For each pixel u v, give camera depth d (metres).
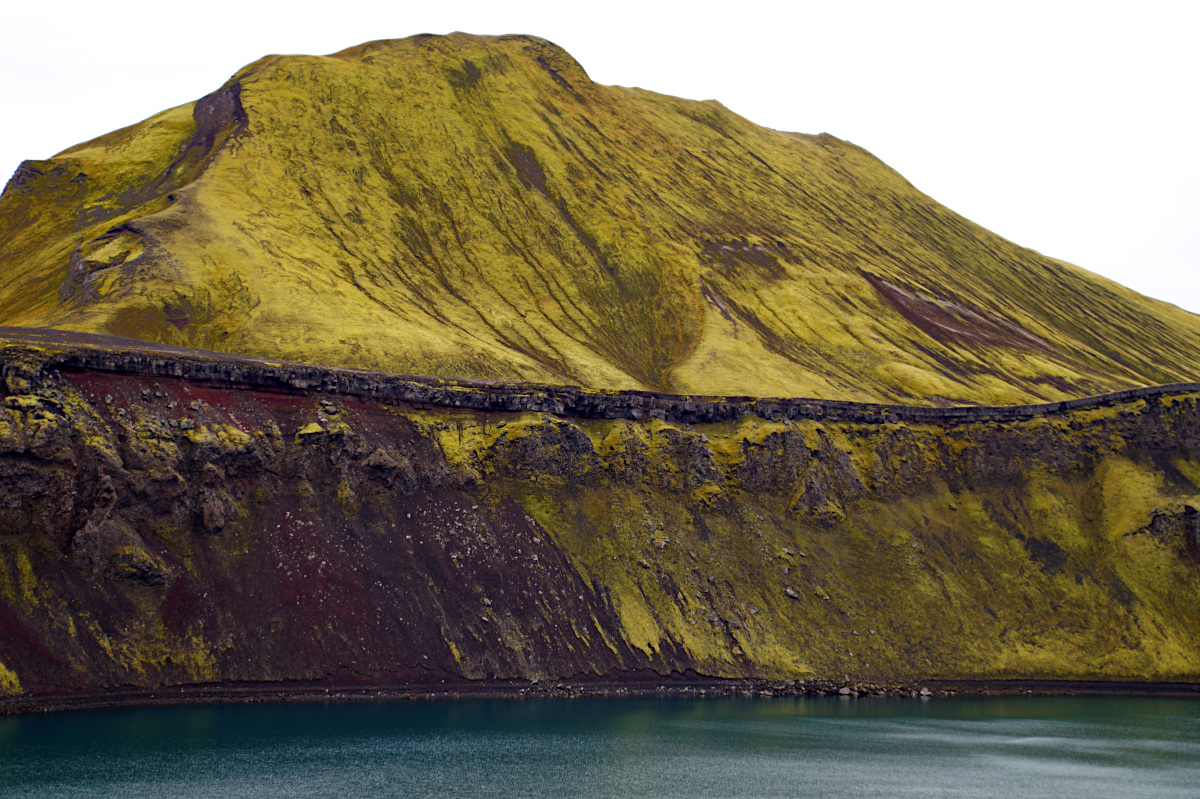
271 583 97.00
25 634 81.06
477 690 98.62
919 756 88.19
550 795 70.88
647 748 85.50
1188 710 113.44
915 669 121.88
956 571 138.25
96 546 88.69
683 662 112.88
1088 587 137.25
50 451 89.44
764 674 115.50
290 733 80.94
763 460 142.88
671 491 134.88
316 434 111.50
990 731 99.94
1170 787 79.44
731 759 83.69
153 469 96.31
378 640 97.75
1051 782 80.62
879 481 149.00
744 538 132.50
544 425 130.12
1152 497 147.25
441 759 78.12
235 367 112.25
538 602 110.88
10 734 73.12
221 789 67.38
